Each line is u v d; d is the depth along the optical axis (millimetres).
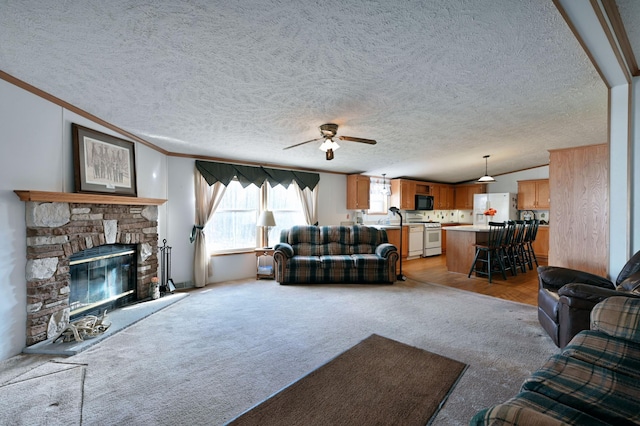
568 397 1102
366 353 2369
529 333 2750
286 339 2641
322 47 1863
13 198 2242
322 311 3381
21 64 1979
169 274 4340
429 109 3010
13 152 2221
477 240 5367
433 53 1961
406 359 2270
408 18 1601
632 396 1103
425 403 1744
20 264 2309
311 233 5238
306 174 5891
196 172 4621
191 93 2486
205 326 2941
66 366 2160
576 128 3939
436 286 4512
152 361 2246
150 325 2961
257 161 5188
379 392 1854
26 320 2361
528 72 2271
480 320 3092
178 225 4465
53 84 2279
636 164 2443
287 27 1655
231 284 4652
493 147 4930
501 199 7281
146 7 1457
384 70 2178
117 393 1848
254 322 3047
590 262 3443
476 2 1482
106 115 2928
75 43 1746
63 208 2639
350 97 2650
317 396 1818
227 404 1746
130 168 3518
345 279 4680
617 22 1775
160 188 4223
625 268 2322
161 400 1782
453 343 2549
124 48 1816
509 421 845
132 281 3676
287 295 4031
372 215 7180
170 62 1996
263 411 1683
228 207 4996
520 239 5441
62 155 2629
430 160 5719
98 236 3041
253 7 1484
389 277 4672
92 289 3113
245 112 2934
